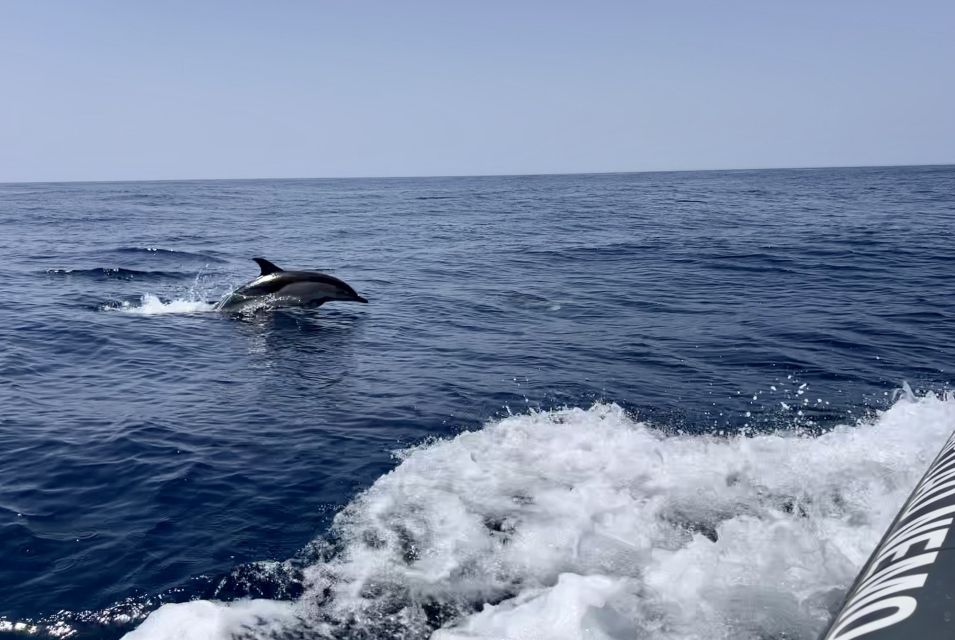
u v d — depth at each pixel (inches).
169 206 2439.7
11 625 172.1
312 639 165.8
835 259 825.5
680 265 817.5
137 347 461.4
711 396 346.3
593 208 2014.0
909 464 251.1
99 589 186.9
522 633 164.4
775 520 214.1
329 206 2418.8
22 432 301.1
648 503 226.5
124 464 267.9
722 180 5007.4
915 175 5251.0
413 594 182.5
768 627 163.9
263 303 578.6
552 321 537.6
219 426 311.1
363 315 568.4
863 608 130.3
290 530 217.6
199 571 194.7
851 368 390.0
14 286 708.7
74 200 2952.8
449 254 983.6
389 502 233.5
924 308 542.3
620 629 163.8
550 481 245.4
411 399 348.2
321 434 300.8
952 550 136.4
